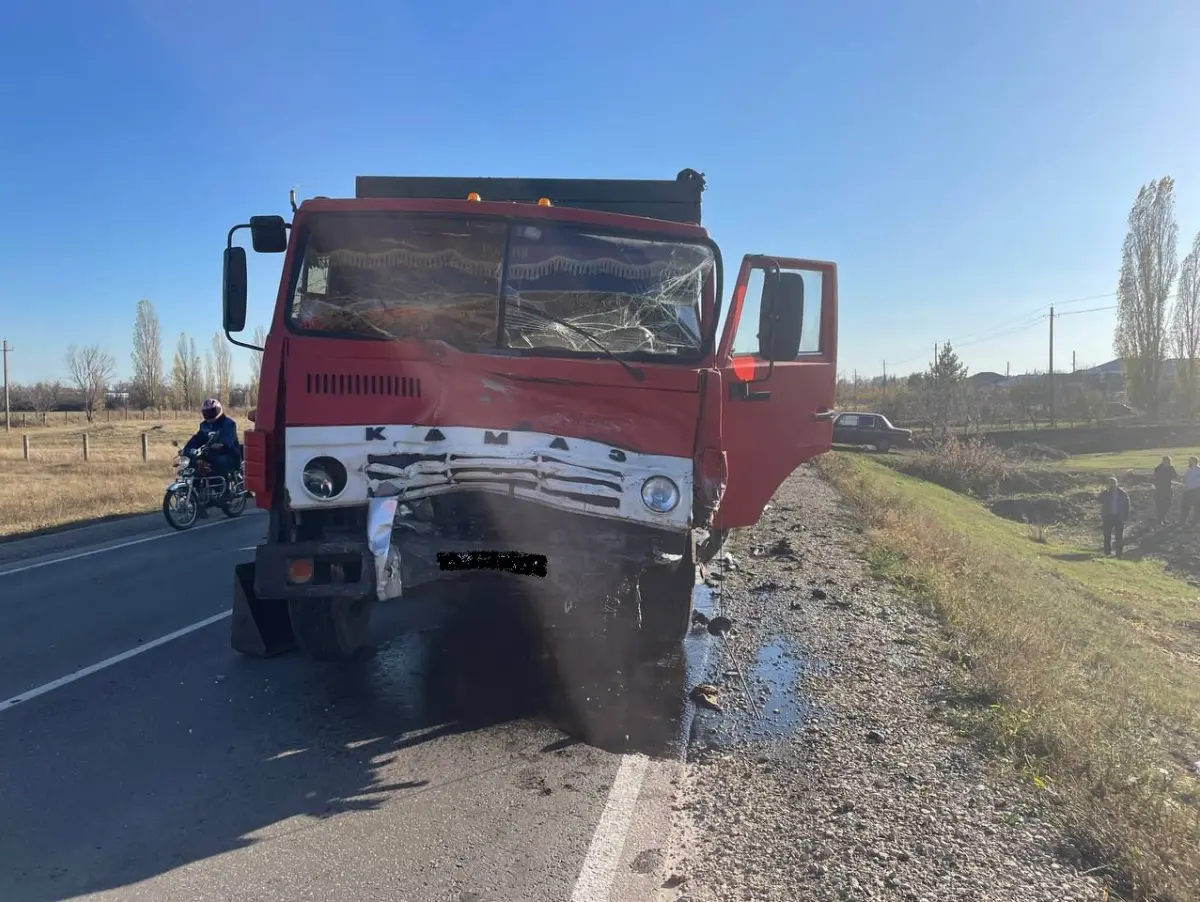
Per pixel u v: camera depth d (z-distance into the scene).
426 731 4.79
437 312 5.11
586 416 4.84
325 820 3.76
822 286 6.72
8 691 5.43
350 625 5.63
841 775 4.21
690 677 5.75
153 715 5.02
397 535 4.82
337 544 4.68
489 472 4.79
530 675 5.77
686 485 4.90
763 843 3.56
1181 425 54.72
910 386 67.75
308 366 4.75
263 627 6.00
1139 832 3.57
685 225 5.38
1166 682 8.80
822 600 8.12
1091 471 38.94
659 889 3.23
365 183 7.66
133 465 25.42
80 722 4.91
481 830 3.67
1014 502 33.84
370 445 4.75
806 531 12.65
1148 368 67.69
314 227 5.12
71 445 38.00
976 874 3.31
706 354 5.31
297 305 5.00
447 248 5.17
